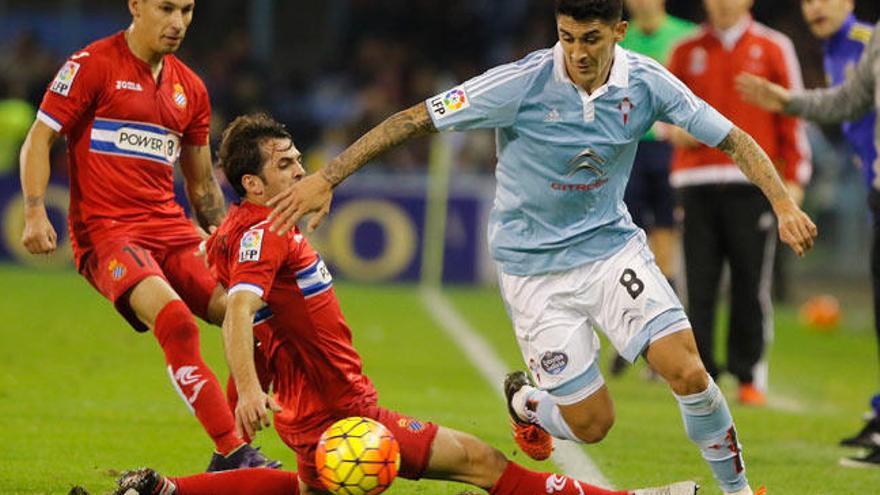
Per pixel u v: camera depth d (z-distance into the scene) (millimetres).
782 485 25703
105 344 41969
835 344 51062
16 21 85312
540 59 20500
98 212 24547
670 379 20734
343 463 19438
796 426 32781
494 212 21734
